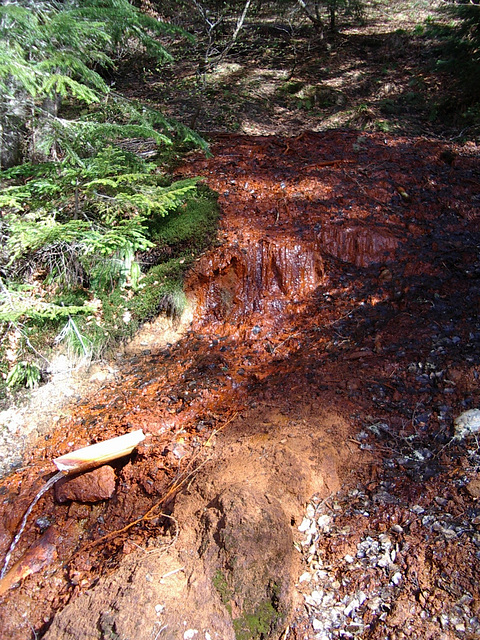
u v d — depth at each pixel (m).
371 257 5.54
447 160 6.99
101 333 5.18
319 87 9.98
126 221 4.84
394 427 3.76
